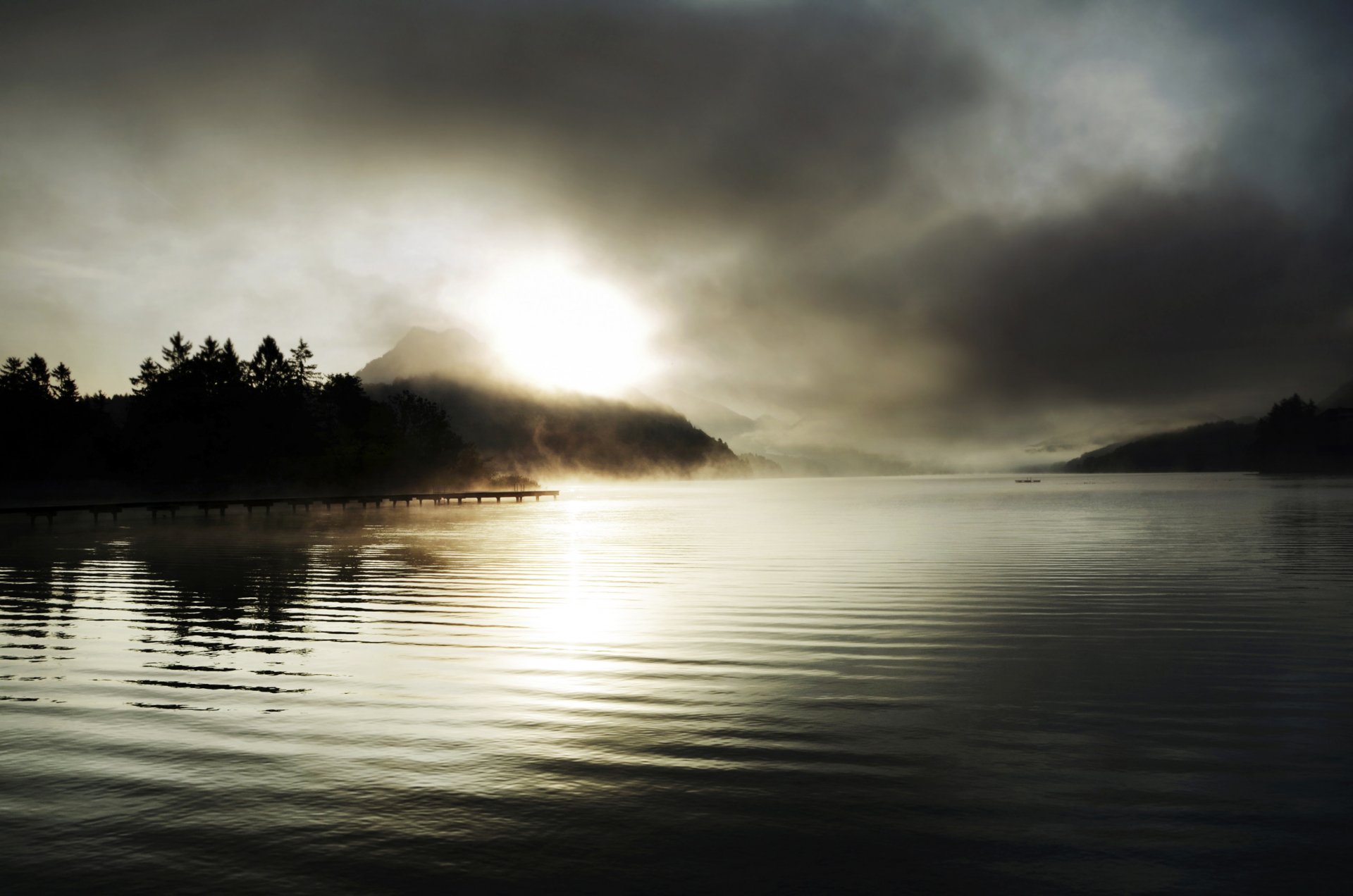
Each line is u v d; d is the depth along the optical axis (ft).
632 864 18.11
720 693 32.60
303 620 50.21
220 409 336.29
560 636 44.50
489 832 19.81
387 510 245.86
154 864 18.37
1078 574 70.95
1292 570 72.23
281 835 19.75
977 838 19.35
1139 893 16.79
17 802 21.89
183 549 106.93
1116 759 24.85
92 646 42.24
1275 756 25.03
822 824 20.15
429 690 33.24
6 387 316.40
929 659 38.65
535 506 285.23
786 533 132.57
